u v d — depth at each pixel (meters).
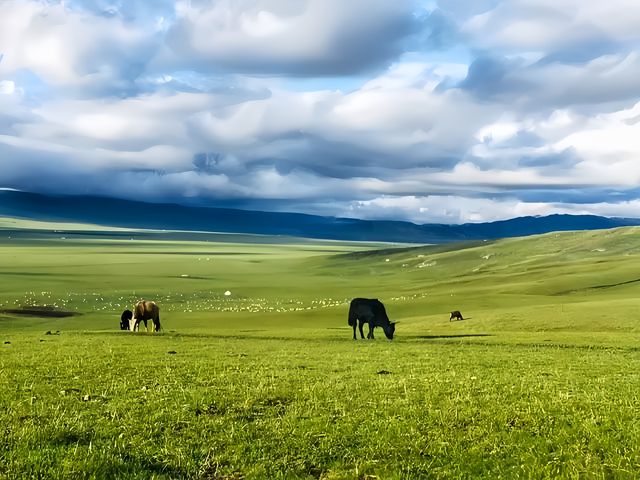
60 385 21.14
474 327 77.12
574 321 73.00
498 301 122.31
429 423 15.98
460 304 121.38
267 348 39.19
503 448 13.96
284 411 17.55
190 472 12.60
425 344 44.78
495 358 32.28
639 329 66.50
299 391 20.16
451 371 25.66
